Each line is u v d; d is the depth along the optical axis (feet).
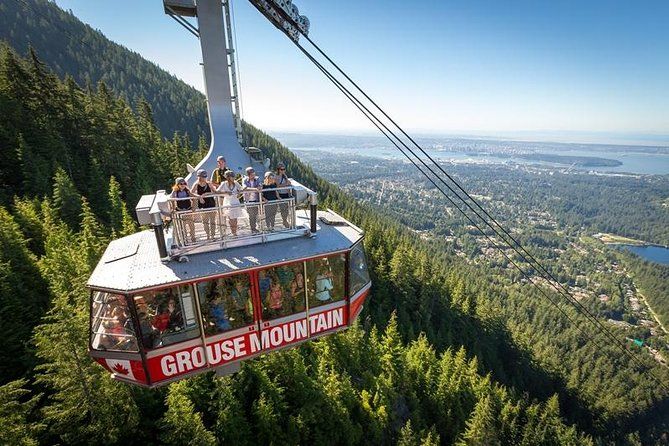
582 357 408.87
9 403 79.82
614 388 351.25
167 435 99.86
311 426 136.77
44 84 264.31
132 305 32.60
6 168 218.79
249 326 38.27
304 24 39.14
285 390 140.26
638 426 327.06
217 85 44.21
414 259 317.22
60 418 90.12
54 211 194.29
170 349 35.14
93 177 238.07
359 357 177.47
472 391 192.75
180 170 333.42
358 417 153.48
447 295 304.91
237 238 38.93
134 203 254.06
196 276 34.12
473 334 293.02
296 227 43.52
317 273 41.04
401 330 244.42
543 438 198.70
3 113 230.27
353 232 45.62
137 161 301.22
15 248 140.15
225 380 119.85
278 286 38.88
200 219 36.86
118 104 337.72
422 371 190.08
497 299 492.95
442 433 178.70
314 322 42.09
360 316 233.76
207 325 36.29
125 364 34.45
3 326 110.83
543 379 303.48
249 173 40.55
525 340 326.03
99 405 94.53
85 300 113.60
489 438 161.58
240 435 116.78
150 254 37.83
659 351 510.99
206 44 42.70
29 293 128.06
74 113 275.18
